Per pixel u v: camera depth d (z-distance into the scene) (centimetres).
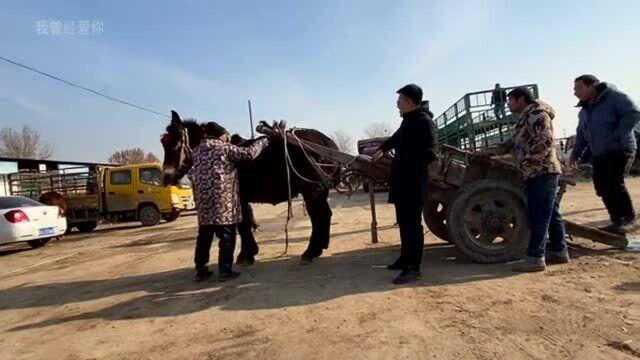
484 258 538
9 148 5575
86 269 753
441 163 570
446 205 590
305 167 618
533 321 349
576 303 381
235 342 358
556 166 479
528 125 482
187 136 598
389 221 1043
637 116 579
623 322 334
